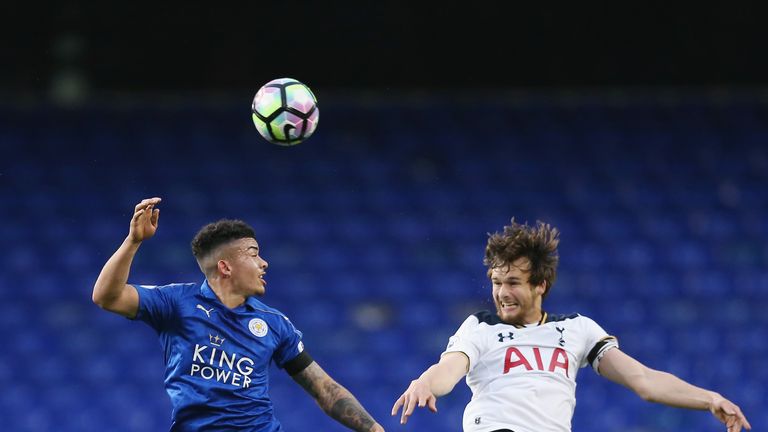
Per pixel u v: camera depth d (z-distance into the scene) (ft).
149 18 276.41
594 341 79.30
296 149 258.98
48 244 237.66
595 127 266.77
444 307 226.17
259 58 278.67
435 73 280.10
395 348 217.77
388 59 279.28
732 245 240.12
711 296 229.25
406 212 246.47
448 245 239.09
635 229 242.99
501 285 77.92
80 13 274.36
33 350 216.95
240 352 78.84
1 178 251.19
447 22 278.46
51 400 208.03
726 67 277.85
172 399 77.82
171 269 230.27
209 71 279.08
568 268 233.76
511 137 264.31
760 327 223.10
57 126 263.90
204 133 263.49
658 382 77.15
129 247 74.59
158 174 253.24
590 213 246.47
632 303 227.20
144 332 220.84
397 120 267.80
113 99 275.59
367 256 236.43
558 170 256.52
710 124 267.80
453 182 253.44
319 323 222.28
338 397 82.84
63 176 252.42
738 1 273.33
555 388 76.48
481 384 76.89
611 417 202.28
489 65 280.10
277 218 243.81
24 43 274.36
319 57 279.08
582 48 278.46
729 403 74.59
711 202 249.75
